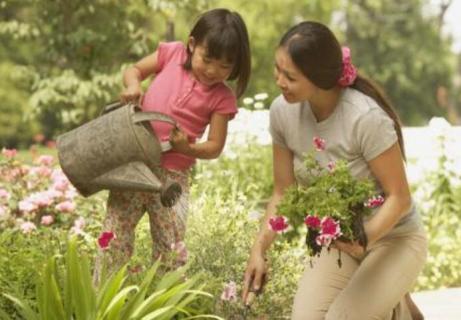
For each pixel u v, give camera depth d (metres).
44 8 15.20
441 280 9.30
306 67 5.08
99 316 5.36
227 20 5.74
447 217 10.65
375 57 48.50
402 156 5.39
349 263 5.62
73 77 14.75
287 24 23.64
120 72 14.63
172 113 5.94
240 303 6.54
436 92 48.47
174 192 5.77
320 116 5.39
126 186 5.70
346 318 5.40
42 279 5.65
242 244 7.08
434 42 49.09
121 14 15.11
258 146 10.67
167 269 6.10
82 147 5.71
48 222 8.06
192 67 5.94
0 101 30.08
